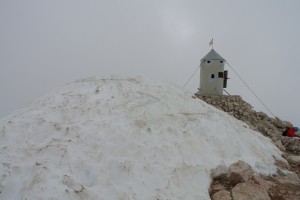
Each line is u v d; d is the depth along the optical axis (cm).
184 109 1114
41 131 860
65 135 841
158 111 1033
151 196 666
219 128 1073
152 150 824
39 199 591
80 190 632
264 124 1627
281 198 754
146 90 1166
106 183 684
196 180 773
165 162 795
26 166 695
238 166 824
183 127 995
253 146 1079
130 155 792
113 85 1170
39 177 647
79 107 995
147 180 716
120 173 729
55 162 715
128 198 649
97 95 1081
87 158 755
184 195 698
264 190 743
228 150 967
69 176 669
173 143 891
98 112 959
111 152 787
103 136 838
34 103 1111
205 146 949
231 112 1666
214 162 873
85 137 826
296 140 1425
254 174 849
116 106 1005
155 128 930
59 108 998
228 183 804
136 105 1035
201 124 1044
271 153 1109
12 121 924
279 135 1516
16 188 638
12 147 781
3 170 687
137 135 868
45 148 761
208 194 737
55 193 607
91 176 711
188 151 886
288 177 908
